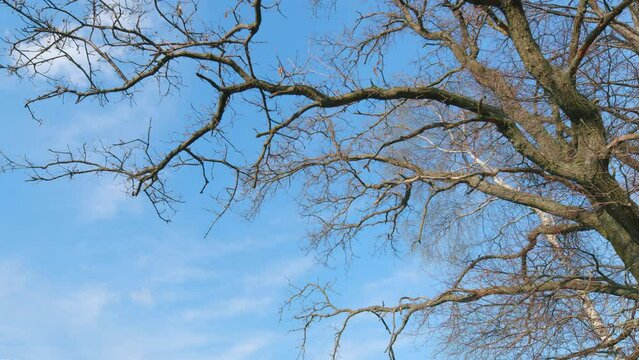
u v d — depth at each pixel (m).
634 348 9.81
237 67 10.10
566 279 10.68
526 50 10.05
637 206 9.85
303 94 10.45
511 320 10.79
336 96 10.58
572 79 9.80
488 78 11.16
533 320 10.54
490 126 11.16
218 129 10.57
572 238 11.82
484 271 11.30
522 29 10.16
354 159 12.03
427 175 11.05
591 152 9.57
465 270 11.70
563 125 11.16
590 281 10.20
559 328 10.46
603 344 9.97
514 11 10.24
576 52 9.91
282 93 10.27
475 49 12.30
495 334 10.93
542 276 10.75
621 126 9.89
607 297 10.45
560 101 9.91
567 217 11.29
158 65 10.05
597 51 10.90
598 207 10.03
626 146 9.71
